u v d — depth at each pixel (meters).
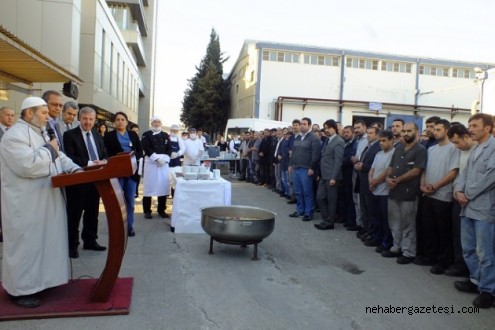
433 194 5.12
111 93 22.05
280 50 27.91
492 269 4.06
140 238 6.34
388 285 4.60
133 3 33.19
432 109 29.80
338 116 28.38
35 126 3.68
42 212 3.62
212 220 5.32
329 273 4.96
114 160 3.63
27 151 3.46
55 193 3.72
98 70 18.06
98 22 17.80
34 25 13.74
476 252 4.23
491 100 7.72
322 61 28.58
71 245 5.17
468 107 30.80
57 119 5.41
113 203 3.74
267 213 5.81
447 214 5.03
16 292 3.54
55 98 4.80
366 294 4.31
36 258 3.58
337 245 6.27
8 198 3.52
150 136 7.61
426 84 30.20
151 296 4.06
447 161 5.00
